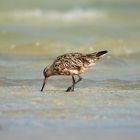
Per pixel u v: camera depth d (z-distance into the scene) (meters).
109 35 28.89
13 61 22.06
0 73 19.31
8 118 12.36
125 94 15.12
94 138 10.88
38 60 22.42
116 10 36.72
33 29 30.14
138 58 23.39
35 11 36.41
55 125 11.81
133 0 39.12
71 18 35.47
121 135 11.08
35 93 15.31
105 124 11.89
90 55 16.33
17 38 27.00
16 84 17.42
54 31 29.56
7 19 34.38
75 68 16.22
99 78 18.70
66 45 25.75
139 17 35.25
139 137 10.95
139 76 19.17
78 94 15.14
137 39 27.05
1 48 25.08
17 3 37.69
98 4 38.38
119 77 18.95
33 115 12.62
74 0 39.09
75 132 11.28
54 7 37.56
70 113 12.80
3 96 14.68
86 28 31.06
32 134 11.13
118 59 22.97
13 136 10.98
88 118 12.37
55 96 14.79
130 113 12.81
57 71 16.30
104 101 14.09
